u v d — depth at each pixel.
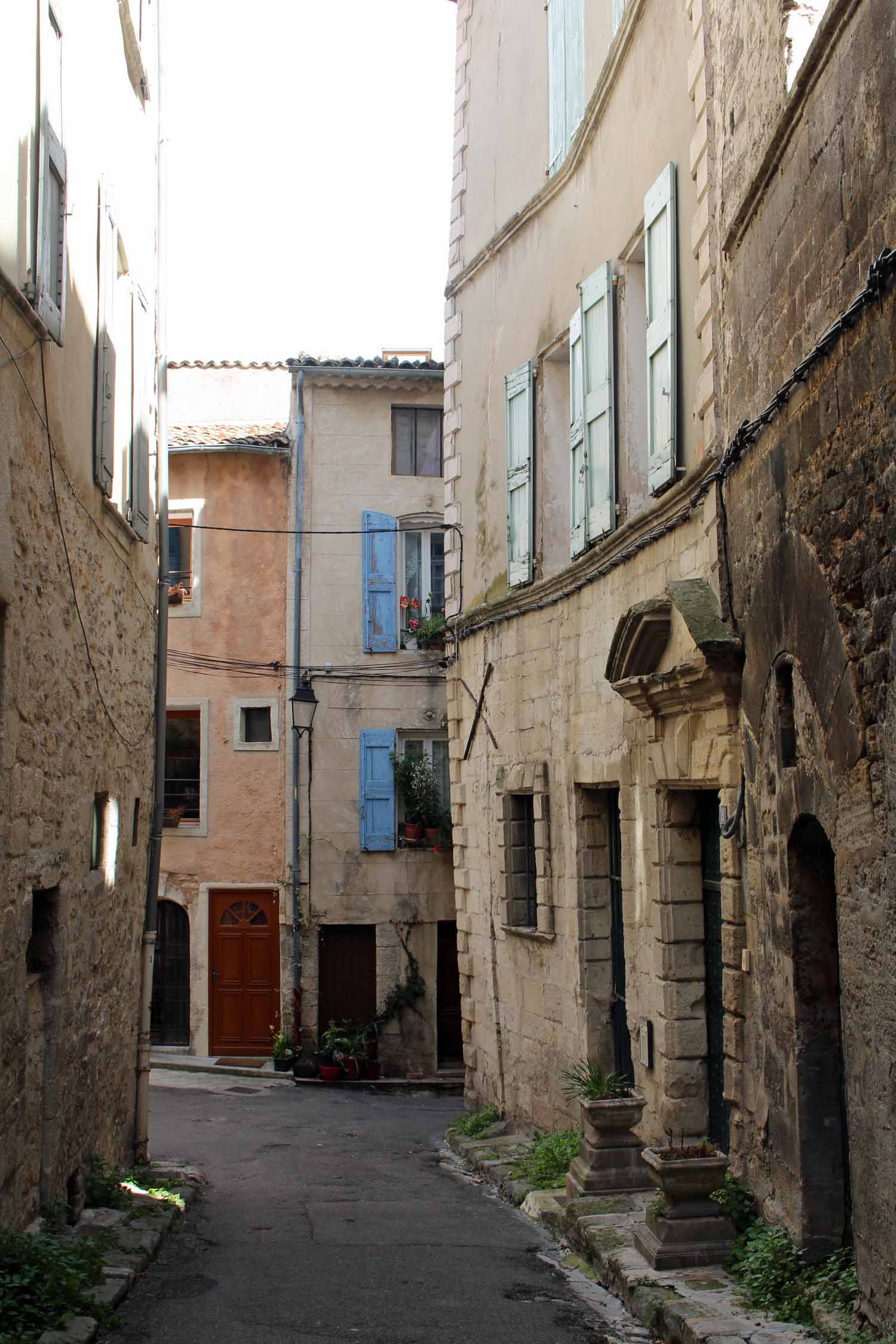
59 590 7.79
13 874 6.73
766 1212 7.17
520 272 13.86
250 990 21.73
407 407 22.80
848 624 5.75
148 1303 6.84
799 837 6.81
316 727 21.97
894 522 5.18
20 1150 7.02
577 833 11.84
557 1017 12.37
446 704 22.11
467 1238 8.77
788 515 6.75
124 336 10.41
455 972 21.89
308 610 22.19
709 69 8.62
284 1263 7.95
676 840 9.44
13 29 6.50
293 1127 15.48
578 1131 11.30
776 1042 7.11
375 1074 20.89
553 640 12.59
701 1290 6.59
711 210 8.55
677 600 8.39
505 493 14.20
